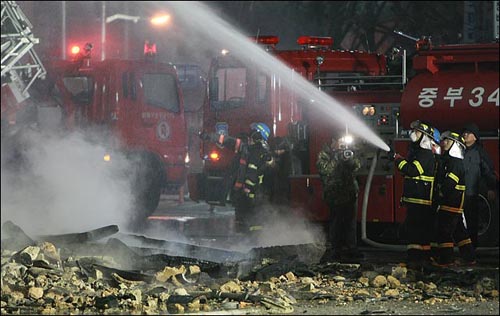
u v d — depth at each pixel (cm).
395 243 3206
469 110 3022
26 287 2144
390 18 7094
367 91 3183
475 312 2023
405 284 2366
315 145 3234
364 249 3114
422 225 2658
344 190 2956
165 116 4203
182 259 2478
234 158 3525
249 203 3312
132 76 4103
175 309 1975
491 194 2908
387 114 3155
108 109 4056
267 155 3309
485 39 4897
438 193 2694
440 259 2680
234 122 3750
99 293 2134
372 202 3073
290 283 2345
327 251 2852
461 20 6925
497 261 2820
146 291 2167
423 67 3088
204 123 3806
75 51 4172
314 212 3166
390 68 3281
